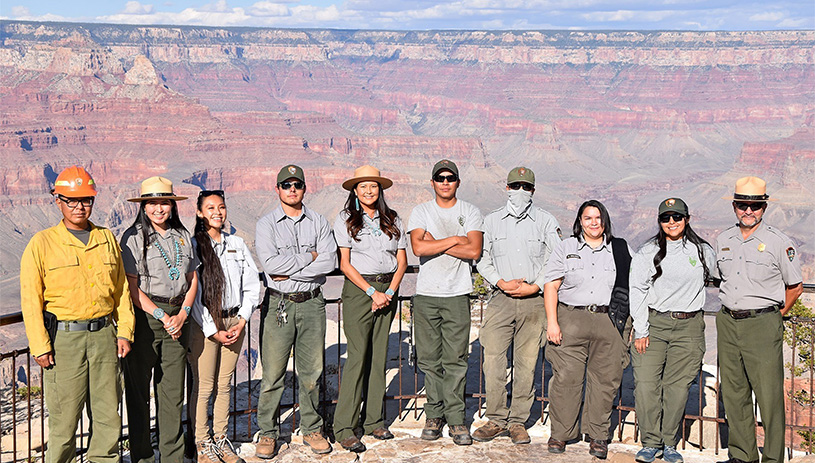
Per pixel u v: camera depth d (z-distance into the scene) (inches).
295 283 321.1
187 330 302.7
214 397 326.6
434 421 348.2
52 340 264.7
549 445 333.1
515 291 329.4
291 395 431.8
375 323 338.6
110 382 276.1
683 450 345.7
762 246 296.7
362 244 328.2
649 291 313.3
